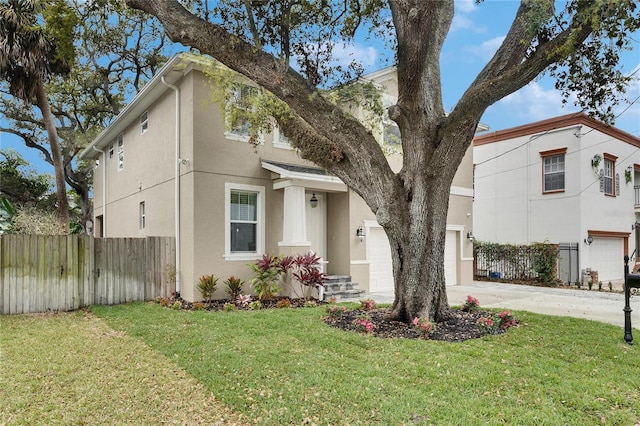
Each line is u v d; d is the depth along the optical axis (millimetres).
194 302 9891
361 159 7203
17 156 24281
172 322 7781
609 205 17203
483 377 4621
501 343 6074
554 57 5859
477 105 6410
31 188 23422
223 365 5141
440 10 7020
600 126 16719
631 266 18531
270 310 8984
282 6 7371
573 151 15836
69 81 21625
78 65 20938
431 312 7168
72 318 8594
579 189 15625
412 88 6676
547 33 6371
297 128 8641
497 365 5023
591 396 4164
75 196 27859
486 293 12852
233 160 11047
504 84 6148
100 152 18984
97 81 22750
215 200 10680
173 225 11383
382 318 7535
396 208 7133
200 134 10523
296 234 11125
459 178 15516
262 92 9469
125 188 15484
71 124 24047
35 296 9258
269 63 7098
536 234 16875
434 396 4156
